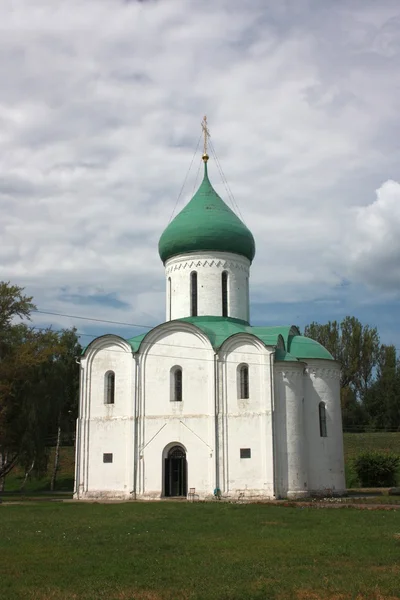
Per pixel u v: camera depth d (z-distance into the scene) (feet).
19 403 188.85
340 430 158.51
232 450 145.48
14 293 186.80
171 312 169.58
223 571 55.67
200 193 175.42
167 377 153.58
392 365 337.11
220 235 167.12
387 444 265.75
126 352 158.51
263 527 84.02
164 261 176.14
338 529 81.20
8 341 188.55
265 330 162.20
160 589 49.49
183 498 145.69
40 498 162.61
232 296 167.63
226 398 148.46
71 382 256.93
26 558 62.28
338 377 161.68
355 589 48.83
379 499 137.59
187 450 148.15
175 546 68.90
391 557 61.16
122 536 76.64
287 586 49.98
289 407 148.36
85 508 118.21
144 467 150.30
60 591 48.98
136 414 153.28
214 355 150.30
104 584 51.19
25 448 186.50
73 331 263.70
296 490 143.84
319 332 336.08
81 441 156.97
